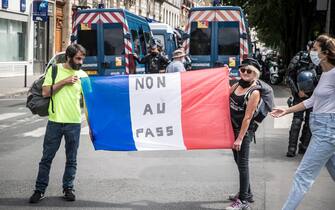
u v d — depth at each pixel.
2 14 28.23
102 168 8.35
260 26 37.06
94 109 6.51
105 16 17.03
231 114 6.25
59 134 6.44
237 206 6.12
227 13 16.67
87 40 17.14
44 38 33.75
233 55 16.70
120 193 6.91
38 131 12.12
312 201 6.49
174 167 8.45
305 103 5.75
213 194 6.86
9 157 9.23
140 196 6.78
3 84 23.83
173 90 6.43
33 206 6.31
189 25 16.89
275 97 20.00
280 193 6.89
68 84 6.33
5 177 7.79
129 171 8.16
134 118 6.50
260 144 10.48
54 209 6.20
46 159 6.47
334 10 28.53
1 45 28.56
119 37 17.05
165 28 25.84
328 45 5.21
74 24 17.20
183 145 6.45
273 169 8.28
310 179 5.32
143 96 6.46
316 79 8.67
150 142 6.50
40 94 6.41
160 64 14.90
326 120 5.24
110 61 17.09
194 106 6.40
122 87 6.48
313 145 5.30
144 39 20.50
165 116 6.46
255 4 32.38
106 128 6.53
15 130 12.26
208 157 9.24
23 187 7.20
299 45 33.72
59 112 6.35
